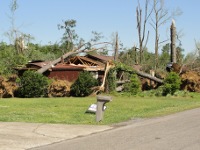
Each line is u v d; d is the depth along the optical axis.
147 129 12.49
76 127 12.91
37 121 14.25
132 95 31.12
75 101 25.30
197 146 9.57
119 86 33.81
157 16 61.50
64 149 9.50
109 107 20.72
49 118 15.20
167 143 10.00
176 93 30.95
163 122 14.21
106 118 15.29
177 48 54.56
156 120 14.83
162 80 34.31
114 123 14.00
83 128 12.72
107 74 32.56
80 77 31.28
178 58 51.78
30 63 40.00
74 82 31.42
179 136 11.07
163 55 65.50
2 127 12.68
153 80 34.41
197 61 43.84
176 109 18.91
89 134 11.68
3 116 15.52
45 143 10.33
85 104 22.78
